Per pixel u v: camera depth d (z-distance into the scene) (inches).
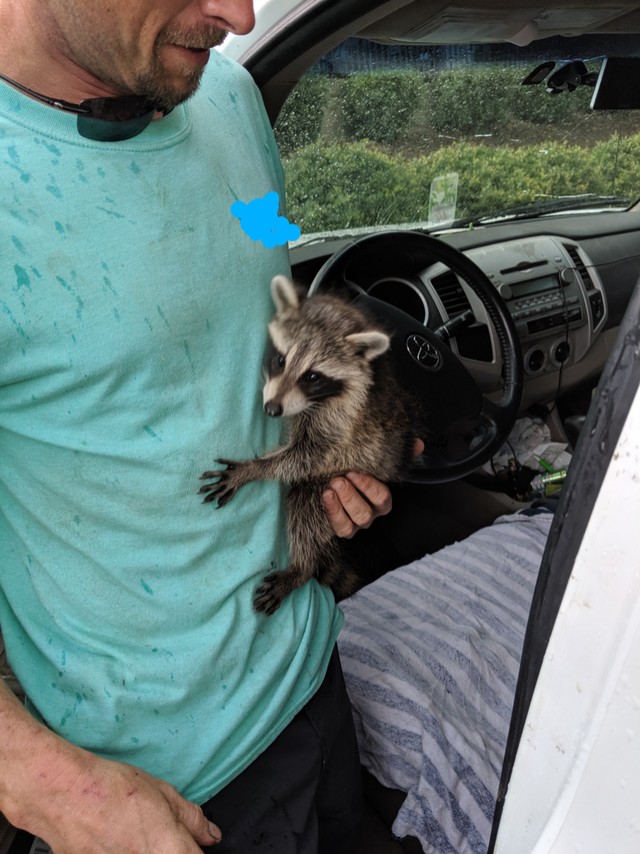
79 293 20.8
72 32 19.3
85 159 21.0
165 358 22.3
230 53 39.4
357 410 36.1
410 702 36.2
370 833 35.3
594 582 16.0
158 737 24.9
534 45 49.5
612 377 16.0
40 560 23.7
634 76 51.8
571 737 17.0
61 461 22.3
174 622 24.4
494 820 21.7
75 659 24.2
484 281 50.1
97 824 21.4
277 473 26.7
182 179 22.8
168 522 23.6
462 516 62.3
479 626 42.0
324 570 39.4
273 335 30.2
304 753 27.9
